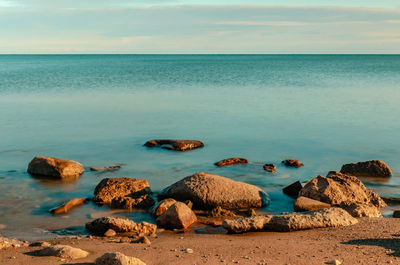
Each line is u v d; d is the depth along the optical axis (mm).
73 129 25453
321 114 31312
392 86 54188
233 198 12852
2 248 8703
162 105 36000
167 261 7879
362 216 11523
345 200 12633
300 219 10531
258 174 16578
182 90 48688
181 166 17641
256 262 7777
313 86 54344
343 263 7586
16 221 11477
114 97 41688
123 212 12414
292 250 8531
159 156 19297
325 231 10156
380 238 9195
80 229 10953
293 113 31766
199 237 10109
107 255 7273
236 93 45656
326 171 17172
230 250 8641
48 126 26328
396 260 7660
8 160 18297
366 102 38094
